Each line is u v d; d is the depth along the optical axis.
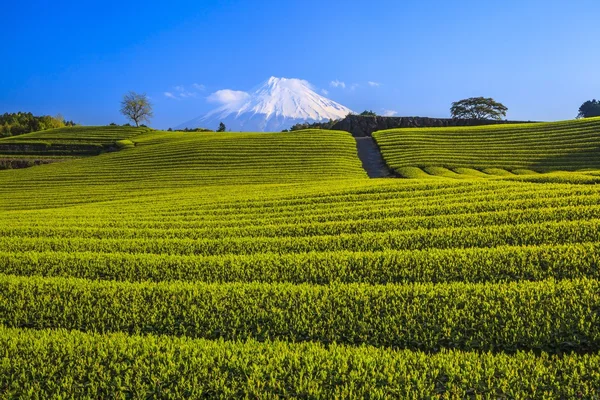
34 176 52.97
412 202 24.44
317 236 18.53
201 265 15.28
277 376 8.36
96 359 9.12
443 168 46.78
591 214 17.98
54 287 13.31
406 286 12.22
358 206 24.48
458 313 10.48
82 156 74.00
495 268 13.31
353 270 14.11
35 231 22.02
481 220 19.03
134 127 99.06
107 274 15.07
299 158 56.12
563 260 13.29
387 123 82.94
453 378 8.09
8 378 8.53
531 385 7.77
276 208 26.02
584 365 8.26
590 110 120.75
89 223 24.31
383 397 7.69
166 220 24.95
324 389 7.96
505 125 70.81
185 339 10.15
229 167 52.97
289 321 10.80
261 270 14.54
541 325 9.85
